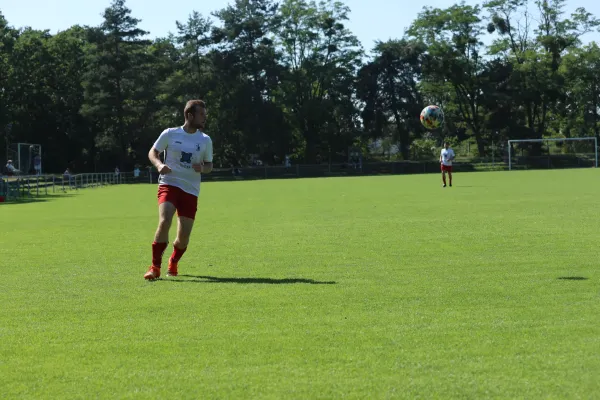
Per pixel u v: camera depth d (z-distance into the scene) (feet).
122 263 58.03
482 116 547.49
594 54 520.42
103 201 177.37
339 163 483.51
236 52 494.18
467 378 25.63
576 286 42.65
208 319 35.88
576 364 26.96
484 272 48.70
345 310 37.37
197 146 52.34
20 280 49.83
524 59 531.91
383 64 524.93
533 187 181.57
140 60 477.77
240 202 148.77
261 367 27.48
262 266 54.34
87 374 27.09
